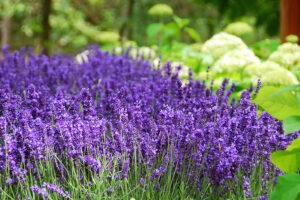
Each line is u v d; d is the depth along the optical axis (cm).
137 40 1223
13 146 222
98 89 338
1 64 430
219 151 227
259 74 396
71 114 274
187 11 1358
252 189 244
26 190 223
